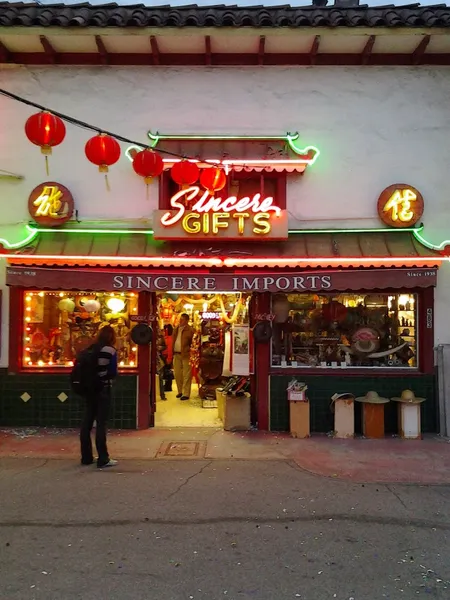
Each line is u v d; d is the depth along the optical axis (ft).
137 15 25.68
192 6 26.37
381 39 27.17
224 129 28.73
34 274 25.96
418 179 28.71
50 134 19.66
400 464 23.21
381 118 28.84
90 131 28.66
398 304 29.12
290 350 29.22
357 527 16.81
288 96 28.78
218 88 28.73
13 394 28.32
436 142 28.78
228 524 16.93
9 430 27.78
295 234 28.43
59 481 20.71
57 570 13.97
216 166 26.07
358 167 28.73
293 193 28.71
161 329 38.99
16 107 28.55
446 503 18.90
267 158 27.43
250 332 29.40
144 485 20.35
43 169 28.53
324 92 28.84
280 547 15.40
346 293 29.22
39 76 28.60
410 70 28.81
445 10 26.14
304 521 17.22
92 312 29.19
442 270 28.50
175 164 24.56
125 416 28.66
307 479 21.25
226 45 27.76
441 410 27.91
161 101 28.71
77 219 28.37
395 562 14.60
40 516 17.40
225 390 29.66
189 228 26.99
